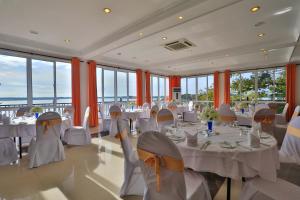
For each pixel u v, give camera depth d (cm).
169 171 118
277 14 355
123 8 335
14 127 314
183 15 334
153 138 117
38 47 527
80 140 423
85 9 335
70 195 217
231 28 425
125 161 217
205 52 657
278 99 862
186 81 1160
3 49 502
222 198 210
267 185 155
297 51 564
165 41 522
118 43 488
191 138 179
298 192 144
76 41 521
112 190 229
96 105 705
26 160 332
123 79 880
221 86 993
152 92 1070
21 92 558
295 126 231
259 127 221
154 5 327
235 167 163
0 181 251
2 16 357
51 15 356
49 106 614
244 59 750
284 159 236
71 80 636
